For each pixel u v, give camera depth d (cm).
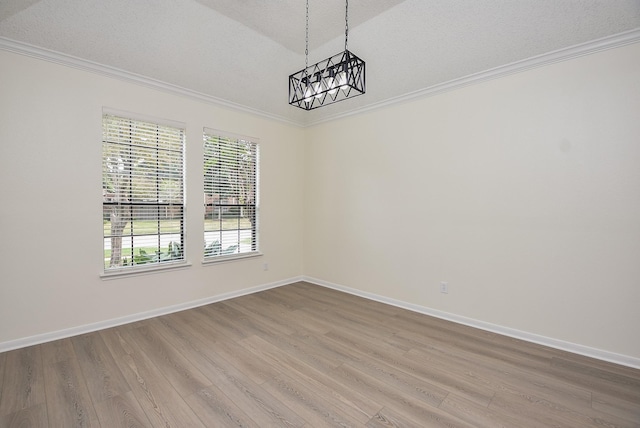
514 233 285
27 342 258
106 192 301
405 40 291
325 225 459
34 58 258
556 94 260
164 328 301
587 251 249
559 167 261
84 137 284
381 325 313
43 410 181
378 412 182
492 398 196
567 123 256
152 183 331
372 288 399
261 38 307
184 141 353
